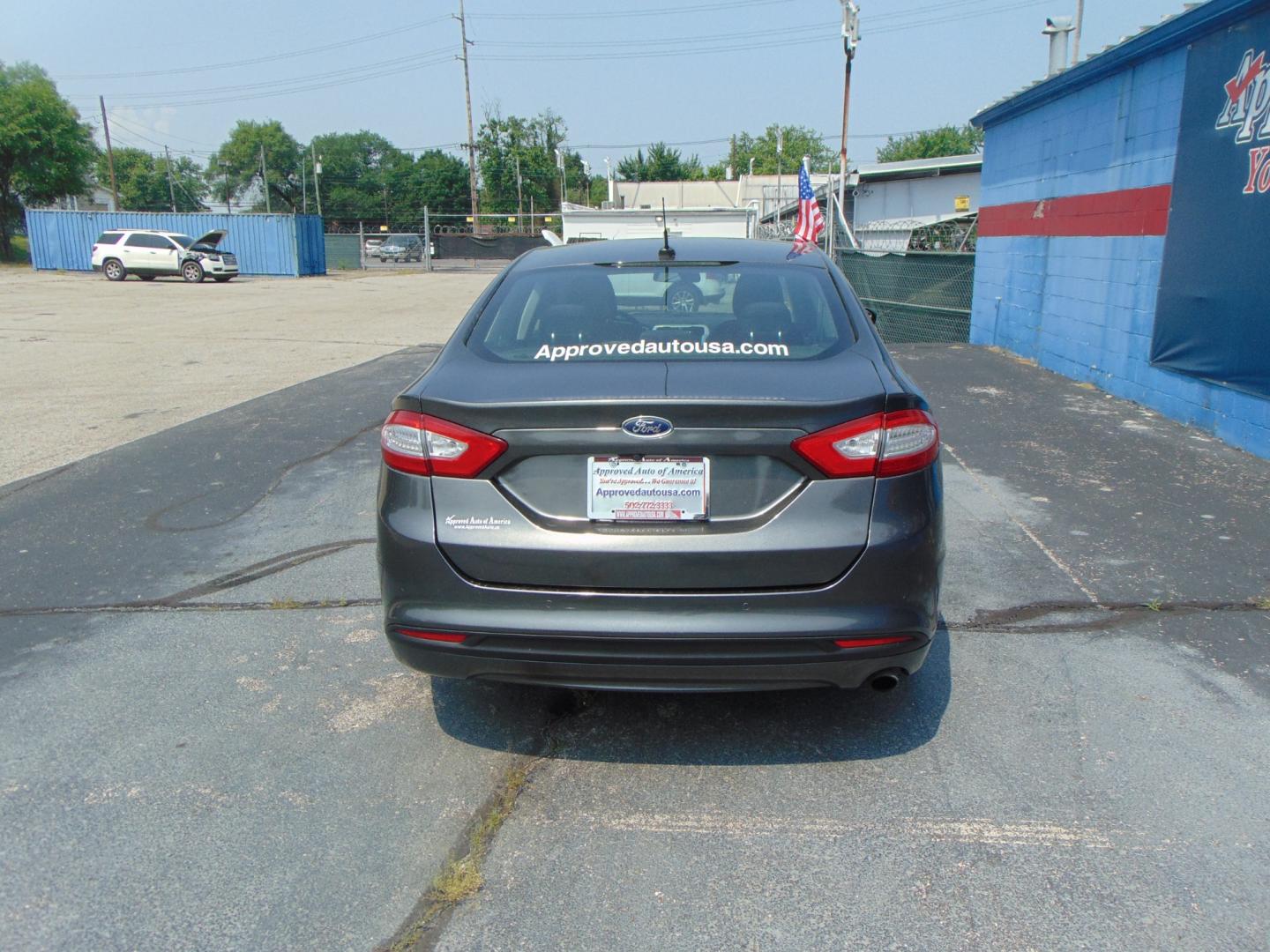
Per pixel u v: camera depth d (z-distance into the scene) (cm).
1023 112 1038
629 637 251
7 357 1234
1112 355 838
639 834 255
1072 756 288
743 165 7800
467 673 270
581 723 313
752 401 246
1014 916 222
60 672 349
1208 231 682
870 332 318
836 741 299
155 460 657
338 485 596
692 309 321
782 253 376
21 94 4425
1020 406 787
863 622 253
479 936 219
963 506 530
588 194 8869
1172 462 614
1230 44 646
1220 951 211
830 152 7538
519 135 8306
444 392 269
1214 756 287
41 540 495
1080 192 898
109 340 1438
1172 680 335
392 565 268
